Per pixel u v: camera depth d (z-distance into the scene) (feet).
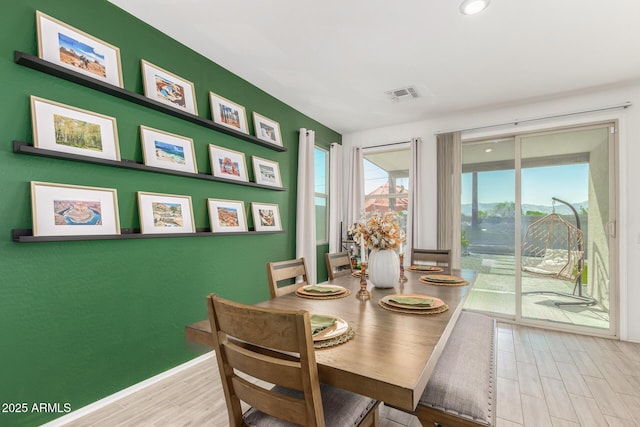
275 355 3.25
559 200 11.00
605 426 5.48
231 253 9.27
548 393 6.58
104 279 6.15
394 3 6.32
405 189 14.21
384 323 4.06
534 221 11.41
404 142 13.78
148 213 6.87
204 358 8.16
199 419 5.65
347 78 9.68
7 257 4.90
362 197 14.65
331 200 14.38
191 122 8.04
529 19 6.75
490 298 12.05
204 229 8.33
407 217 13.14
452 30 7.20
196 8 6.52
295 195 12.28
